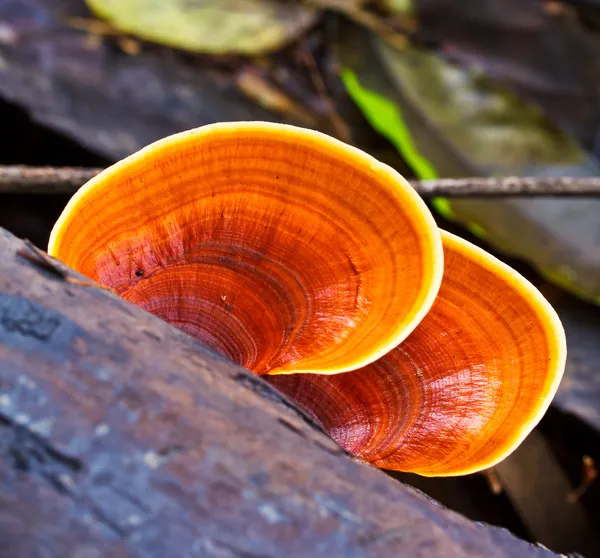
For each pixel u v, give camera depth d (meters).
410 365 0.29
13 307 0.23
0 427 0.22
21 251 0.24
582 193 0.44
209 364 0.24
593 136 0.68
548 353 0.28
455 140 0.63
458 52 0.70
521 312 0.28
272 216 0.27
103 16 0.65
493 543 0.24
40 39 0.62
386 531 0.23
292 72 0.71
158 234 0.27
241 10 0.69
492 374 0.28
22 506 0.22
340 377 0.29
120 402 0.23
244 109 0.65
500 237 0.57
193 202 0.27
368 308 0.27
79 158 0.58
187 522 0.22
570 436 0.51
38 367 0.23
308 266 0.27
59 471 0.22
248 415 0.24
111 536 0.22
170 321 0.28
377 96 0.66
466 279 0.28
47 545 0.22
